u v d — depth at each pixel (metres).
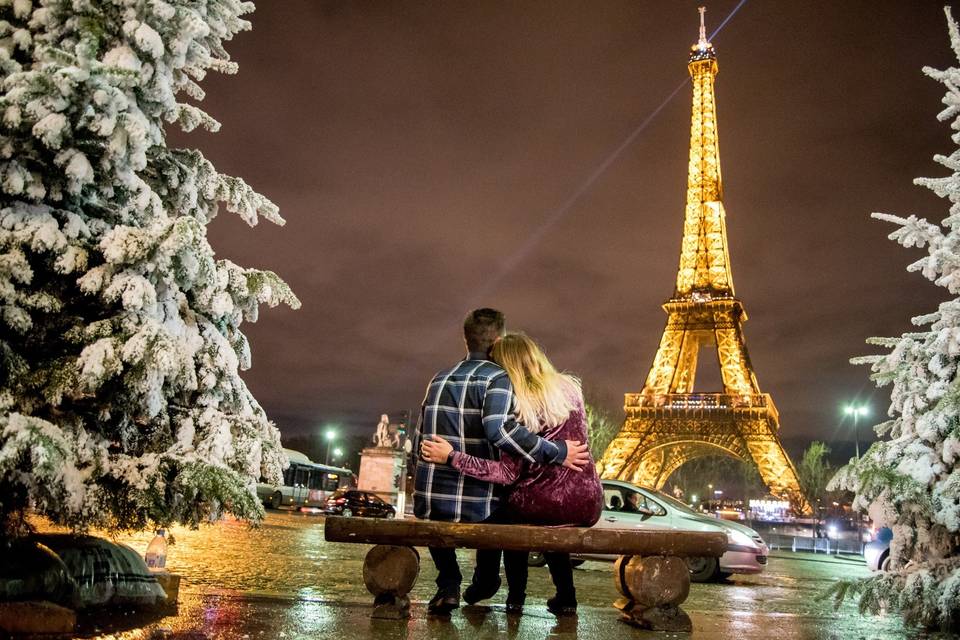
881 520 7.96
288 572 12.52
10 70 5.35
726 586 15.29
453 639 4.61
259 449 6.09
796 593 14.21
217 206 7.34
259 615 5.40
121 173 5.82
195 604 5.90
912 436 8.00
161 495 5.34
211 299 6.17
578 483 5.48
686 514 16.91
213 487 5.32
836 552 39.03
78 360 5.10
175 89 6.99
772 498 59.97
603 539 5.09
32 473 4.72
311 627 4.92
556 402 5.56
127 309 5.36
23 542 5.17
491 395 5.42
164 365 5.06
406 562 5.37
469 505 5.43
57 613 4.54
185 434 5.87
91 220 5.71
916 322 8.78
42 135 4.97
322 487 62.62
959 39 8.85
